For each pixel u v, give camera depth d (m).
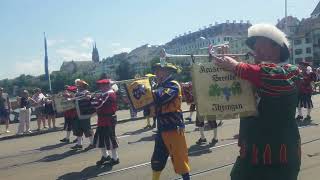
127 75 132.75
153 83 7.19
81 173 9.34
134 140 13.62
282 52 3.22
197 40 119.69
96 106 9.68
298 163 3.18
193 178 8.03
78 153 12.05
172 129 6.58
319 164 8.65
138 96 6.82
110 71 160.38
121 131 16.31
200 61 3.24
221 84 3.17
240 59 3.38
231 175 3.32
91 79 90.62
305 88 15.48
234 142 11.70
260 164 3.12
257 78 3.05
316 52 97.56
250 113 3.13
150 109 6.85
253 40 3.28
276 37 3.17
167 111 6.59
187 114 20.95
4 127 21.81
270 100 3.06
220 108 3.16
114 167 9.63
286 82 3.05
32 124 22.11
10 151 13.37
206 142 11.92
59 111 13.66
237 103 3.15
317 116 16.95
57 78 98.19
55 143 14.49
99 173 9.20
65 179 8.92
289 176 3.13
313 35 98.19
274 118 3.08
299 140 3.22
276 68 3.05
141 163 9.83
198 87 3.19
